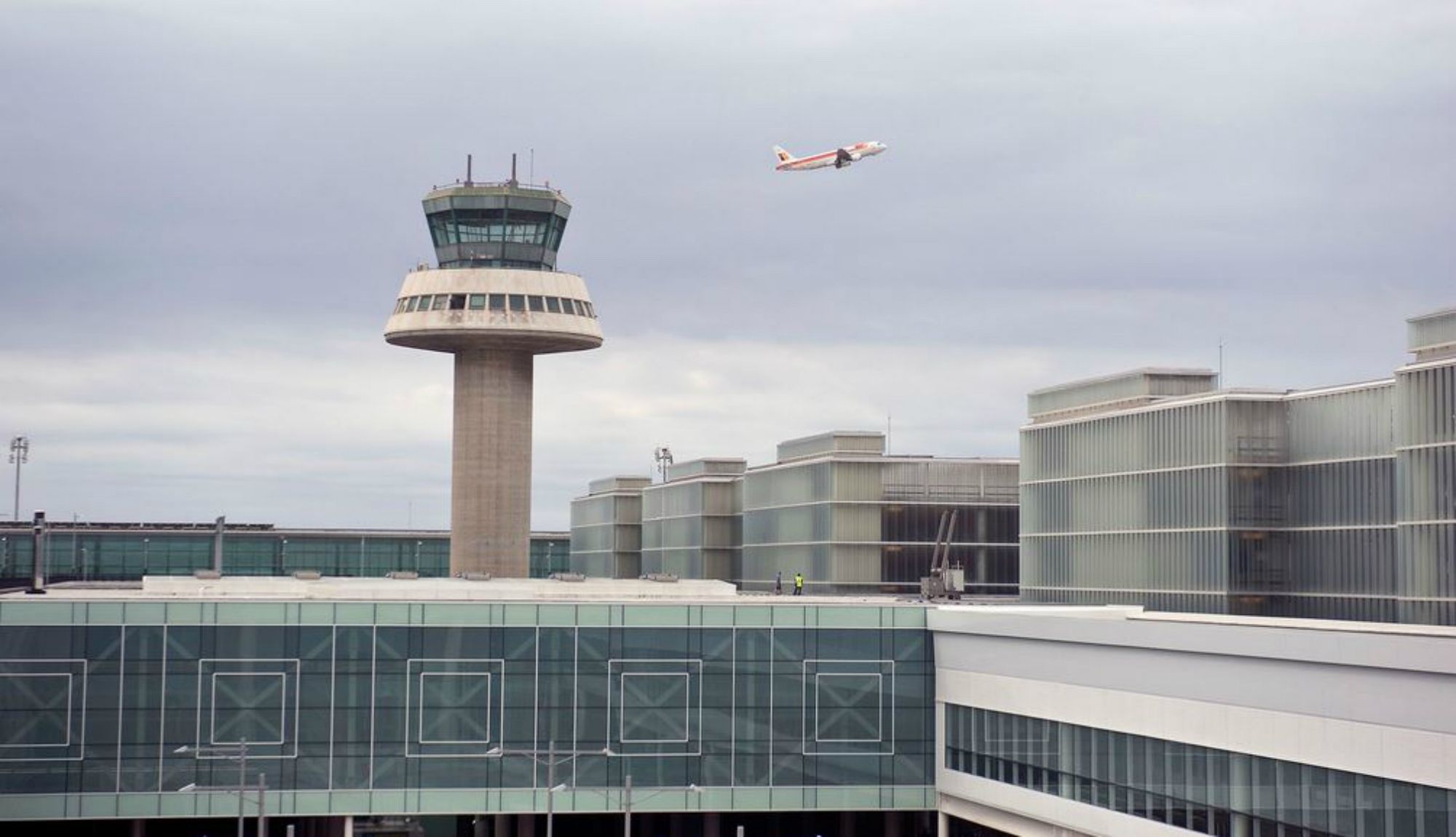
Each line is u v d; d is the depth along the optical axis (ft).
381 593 532.73
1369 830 336.29
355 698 497.46
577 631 506.48
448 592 542.98
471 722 501.56
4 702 483.10
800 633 515.09
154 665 488.85
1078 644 437.58
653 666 509.35
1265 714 365.40
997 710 481.05
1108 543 651.66
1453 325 520.01
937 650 517.14
